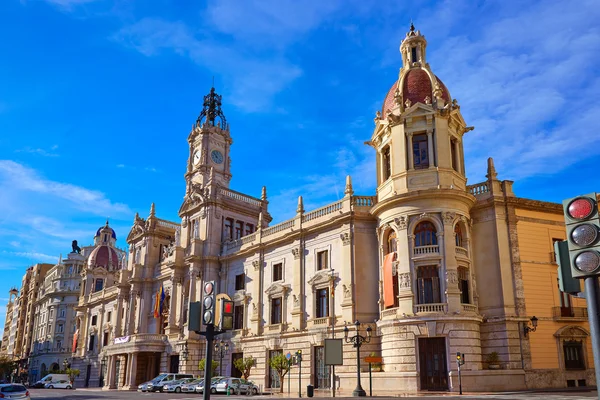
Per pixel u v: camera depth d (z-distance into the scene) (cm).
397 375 4153
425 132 4653
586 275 780
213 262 6819
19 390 3484
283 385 5316
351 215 4969
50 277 14712
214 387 5059
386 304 4547
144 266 8194
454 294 4172
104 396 5009
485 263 4475
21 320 17188
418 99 4816
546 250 4541
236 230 7219
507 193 4544
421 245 4431
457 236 4494
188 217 7406
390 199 4541
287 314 5578
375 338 4644
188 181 7744
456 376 3962
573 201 813
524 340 4203
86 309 10281
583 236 787
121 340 7606
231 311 1570
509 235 4453
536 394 3506
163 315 7569
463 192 4394
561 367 4259
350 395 4375
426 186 4478
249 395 4884
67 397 4875
